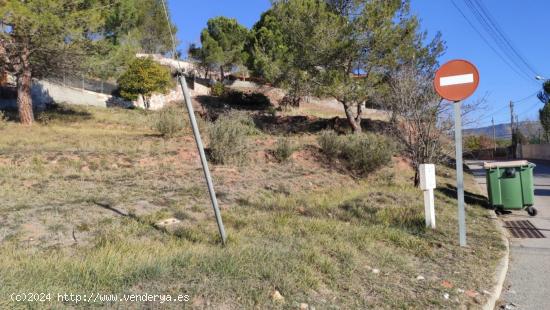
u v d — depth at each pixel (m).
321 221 7.28
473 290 4.98
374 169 13.74
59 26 17.25
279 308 3.86
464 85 6.73
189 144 14.35
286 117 28.20
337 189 11.26
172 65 43.72
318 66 20.80
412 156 12.70
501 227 8.93
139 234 6.09
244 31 47.91
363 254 5.79
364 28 19.22
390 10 19.16
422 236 7.07
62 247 5.42
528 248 7.46
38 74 21.03
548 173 24.73
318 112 36.38
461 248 6.62
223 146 12.35
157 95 34.91
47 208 7.07
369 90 19.16
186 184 9.70
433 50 19.31
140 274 4.20
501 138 70.00
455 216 9.23
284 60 21.53
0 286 3.59
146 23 43.03
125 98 32.50
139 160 11.66
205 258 4.74
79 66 20.39
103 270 4.23
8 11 16.30
